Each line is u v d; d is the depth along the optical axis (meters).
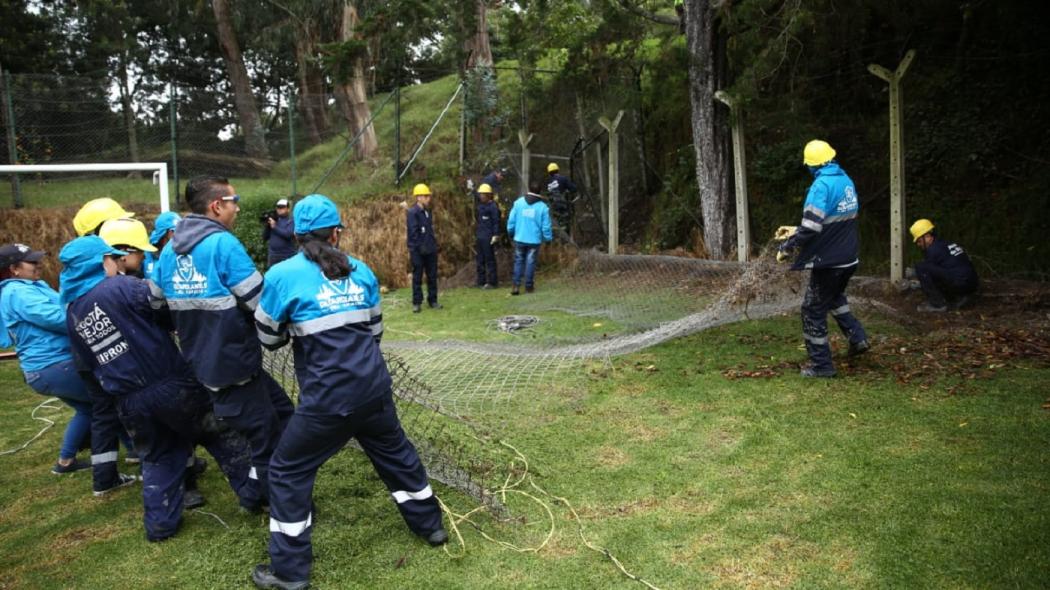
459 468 4.06
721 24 9.81
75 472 4.51
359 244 12.33
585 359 6.23
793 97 10.35
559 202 12.53
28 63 22.89
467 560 3.18
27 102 13.58
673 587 2.88
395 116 14.20
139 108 14.94
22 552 3.46
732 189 10.57
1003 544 3.00
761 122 11.77
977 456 3.83
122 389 3.42
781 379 5.43
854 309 7.28
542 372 5.68
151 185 13.84
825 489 3.61
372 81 18.38
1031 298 7.15
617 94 12.02
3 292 4.17
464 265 12.72
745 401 5.00
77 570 3.26
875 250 9.74
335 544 3.36
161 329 3.48
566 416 4.91
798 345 6.43
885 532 3.16
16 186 12.55
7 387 6.53
